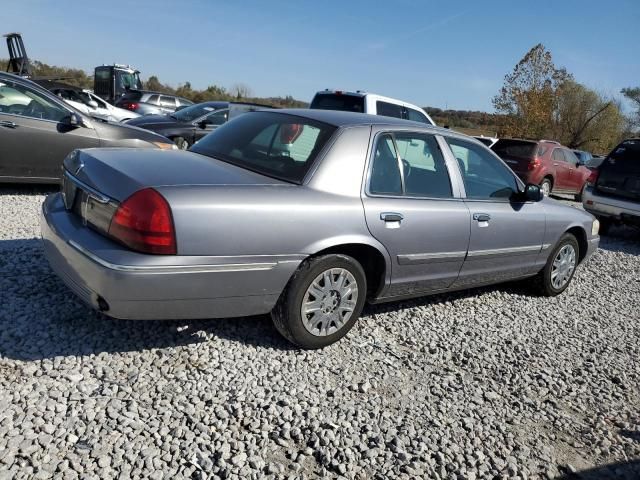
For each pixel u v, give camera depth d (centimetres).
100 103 1723
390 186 391
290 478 255
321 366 356
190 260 301
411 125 425
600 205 972
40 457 245
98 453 252
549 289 561
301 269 346
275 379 331
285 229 329
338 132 374
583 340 469
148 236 292
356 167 371
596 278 686
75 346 335
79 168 344
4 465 237
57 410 277
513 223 483
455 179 441
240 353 355
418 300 504
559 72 3238
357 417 307
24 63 1958
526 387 372
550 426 332
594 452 312
